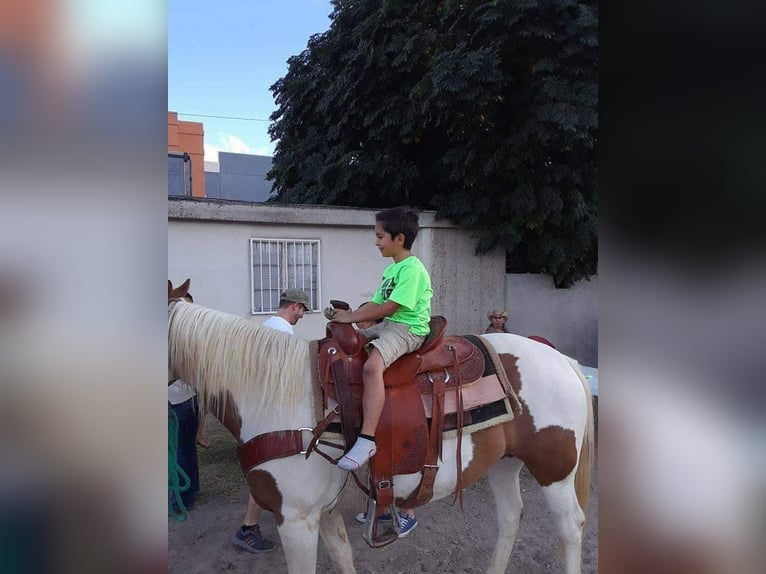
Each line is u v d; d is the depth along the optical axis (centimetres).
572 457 227
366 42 781
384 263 723
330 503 201
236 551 290
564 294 872
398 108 775
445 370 212
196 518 323
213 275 600
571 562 227
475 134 713
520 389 225
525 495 359
